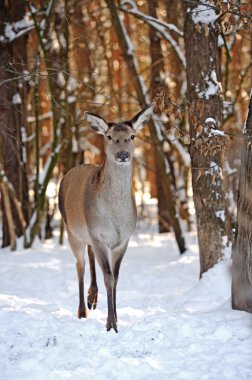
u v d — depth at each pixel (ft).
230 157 46.91
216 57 37.50
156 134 51.93
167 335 26.48
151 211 92.53
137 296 37.83
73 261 48.98
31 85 55.16
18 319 28.35
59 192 36.29
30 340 26.58
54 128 55.16
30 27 54.34
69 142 56.18
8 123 54.19
